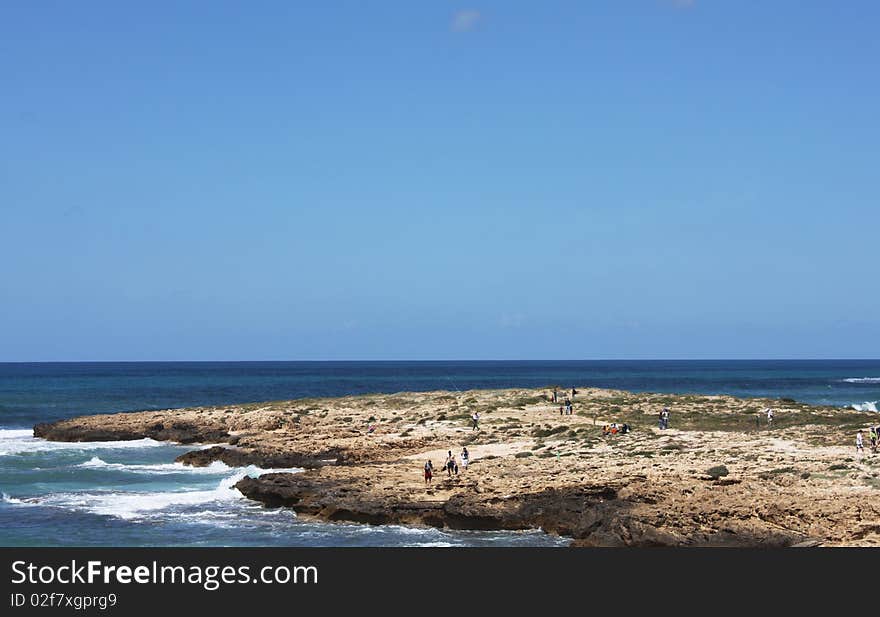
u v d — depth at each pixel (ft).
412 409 296.51
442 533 150.41
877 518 126.72
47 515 164.76
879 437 190.80
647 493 142.61
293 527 155.33
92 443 277.85
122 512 166.91
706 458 175.22
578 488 150.82
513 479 164.76
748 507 131.95
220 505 173.37
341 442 237.04
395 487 166.91
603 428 231.09
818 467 157.69
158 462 234.58
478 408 287.69
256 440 249.55
